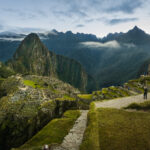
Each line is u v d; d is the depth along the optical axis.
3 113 66.12
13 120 62.94
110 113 31.00
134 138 20.88
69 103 72.75
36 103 69.88
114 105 39.31
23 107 67.44
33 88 86.06
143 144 19.42
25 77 113.75
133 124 24.78
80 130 27.83
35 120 57.47
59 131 28.95
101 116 29.80
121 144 20.00
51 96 82.94
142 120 25.94
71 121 33.38
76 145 22.41
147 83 65.12
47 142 25.00
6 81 107.81
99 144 20.61
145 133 21.70
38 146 22.55
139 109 32.72
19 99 73.94
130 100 41.44
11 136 56.72
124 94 64.75
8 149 53.69
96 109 35.19
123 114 29.83
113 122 26.31
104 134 22.81
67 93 106.88
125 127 24.12
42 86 100.69
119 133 22.59
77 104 79.06
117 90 73.94
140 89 61.66
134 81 74.25
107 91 84.19
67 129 29.27
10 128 59.44
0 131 58.56
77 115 38.66
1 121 62.75
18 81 98.62
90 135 22.92
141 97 43.03
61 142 24.16
